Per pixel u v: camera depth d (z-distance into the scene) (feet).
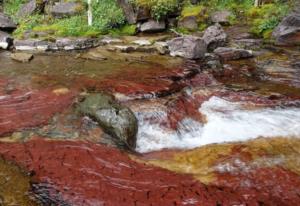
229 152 8.77
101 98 11.08
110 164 8.04
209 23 23.72
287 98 12.92
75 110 10.68
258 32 21.93
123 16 23.03
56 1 25.70
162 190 7.16
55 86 13.11
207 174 7.87
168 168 8.09
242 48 19.39
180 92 12.88
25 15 24.57
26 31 21.81
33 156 8.14
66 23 22.52
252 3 25.88
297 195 7.22
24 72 15.02
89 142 8.98
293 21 20.26
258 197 7.09
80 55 18.02
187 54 17.29
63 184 7.16
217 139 10.41
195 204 6.77
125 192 7.04
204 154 8.74
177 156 8.80
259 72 15.89
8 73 14.85
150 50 18.62
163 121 10.80
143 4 22.52
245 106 12.21
